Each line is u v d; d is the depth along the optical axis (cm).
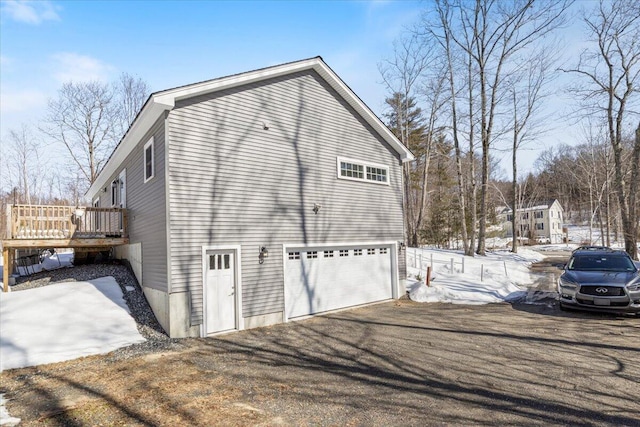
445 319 957
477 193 3400
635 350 655
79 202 3819
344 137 1234
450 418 414
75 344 736
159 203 872
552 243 4756
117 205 1469
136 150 1133
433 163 3631
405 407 445
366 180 1296
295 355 681
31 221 1093
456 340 751
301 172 1086
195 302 834
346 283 1198
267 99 1018
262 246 966
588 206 5741
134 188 1159
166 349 730
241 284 910
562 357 627
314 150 1130
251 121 976
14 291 1041
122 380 561
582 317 938
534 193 5884
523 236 5728
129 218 1229
